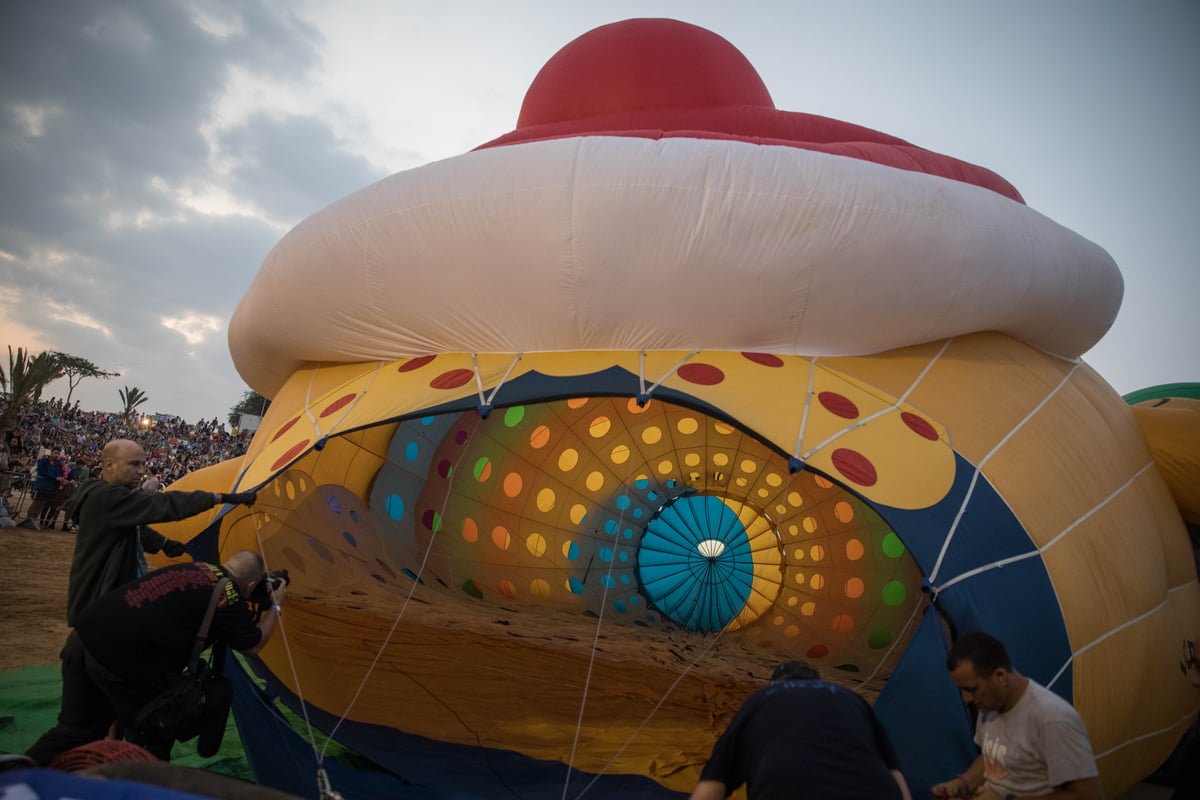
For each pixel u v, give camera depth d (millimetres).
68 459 22312
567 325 4680
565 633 6965
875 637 7086
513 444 7707
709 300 4551
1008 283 4945
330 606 6230
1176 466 5746
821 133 6051
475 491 7816
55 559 11555
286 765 4484
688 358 4633
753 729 2330
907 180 4703
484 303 4734
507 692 5699
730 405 4234
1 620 7715
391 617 6426
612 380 4480
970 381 4871
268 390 6684
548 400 4414
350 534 6922
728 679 6188
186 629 3191
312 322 5230
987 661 2725
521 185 4547
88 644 3062
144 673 3098
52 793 1499
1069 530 4426
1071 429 5031
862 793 2137
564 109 6723
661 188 4430
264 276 5426
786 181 4477
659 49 6648
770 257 4461
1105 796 4582
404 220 4750
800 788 2137
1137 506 5160
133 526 3590
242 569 3480
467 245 4629
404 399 4582
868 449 4145
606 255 4477
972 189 4973
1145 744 4773
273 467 4484
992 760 2828
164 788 1558
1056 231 5352
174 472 28094
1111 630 4316
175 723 3123
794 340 4703
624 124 6125
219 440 42656
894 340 4820
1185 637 5148
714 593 7789
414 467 7582
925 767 3295
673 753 4977
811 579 7602
